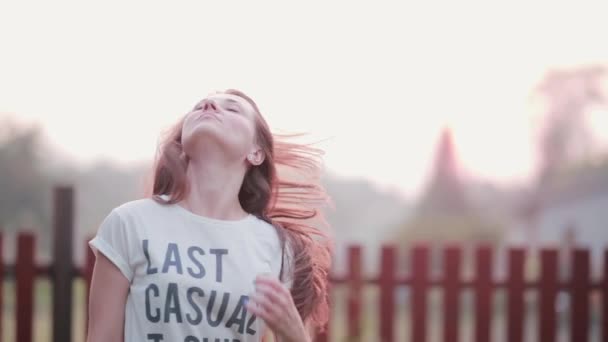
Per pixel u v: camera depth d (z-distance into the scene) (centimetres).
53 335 483
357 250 514
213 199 238
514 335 525
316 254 279
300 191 286
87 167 3922
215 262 228
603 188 2088
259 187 262
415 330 517
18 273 484
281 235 251
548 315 526
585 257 528
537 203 2708
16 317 483
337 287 512
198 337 221
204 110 240
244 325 228
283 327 221
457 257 522
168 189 241
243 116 246
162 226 230
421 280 519
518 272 526
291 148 286
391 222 5444
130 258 225
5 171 3288
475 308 523
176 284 221
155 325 220
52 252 486
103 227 230
